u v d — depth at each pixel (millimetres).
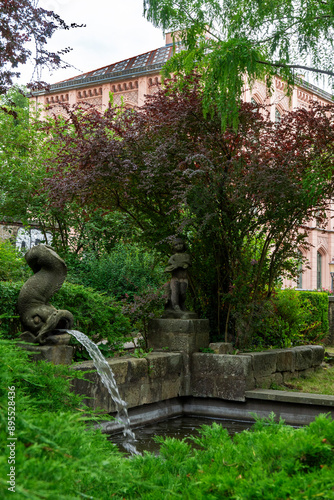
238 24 7652
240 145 8719
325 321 13000
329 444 2334
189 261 8484
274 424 3012
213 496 2135
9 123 15375
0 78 7105
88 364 6195
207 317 9391
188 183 8602
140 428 6914
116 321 8055
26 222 15203
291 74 7734
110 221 15180
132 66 29484
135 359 7121
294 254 9312
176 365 7910
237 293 8797
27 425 2074
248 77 7438
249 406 7664
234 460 2525
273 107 24172
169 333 8273
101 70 31109
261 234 9055
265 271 9586
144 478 2643
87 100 30266
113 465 2410
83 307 7598
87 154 8156
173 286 8477
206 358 8016
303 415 7246
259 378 8031
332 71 7566
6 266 9242
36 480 1720
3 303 6098
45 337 5953
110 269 14734
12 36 6770
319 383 8922
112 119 9000
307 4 7285
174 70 8383
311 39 7434
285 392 7621
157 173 8180
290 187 8117
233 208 8609
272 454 2436
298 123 8688
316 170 8078
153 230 9070
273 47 7520
